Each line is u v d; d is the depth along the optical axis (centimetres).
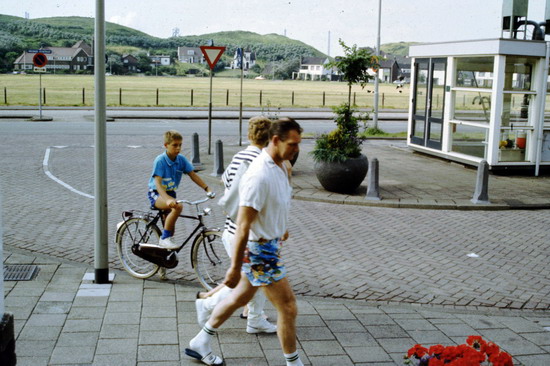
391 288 649
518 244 862
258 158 398
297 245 818
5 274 638
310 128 2658
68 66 15075
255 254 404
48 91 5344
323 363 448
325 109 3934
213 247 593
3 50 15512
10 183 1217
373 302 600
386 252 798
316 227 929
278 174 399
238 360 450
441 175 1441
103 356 447
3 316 283
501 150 1471
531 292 653
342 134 1192
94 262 652
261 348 473
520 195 1214
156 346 468
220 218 976
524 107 1466
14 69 14238
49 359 439
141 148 1797
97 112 599
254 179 386
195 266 602
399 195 1184
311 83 12056
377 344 486
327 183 1191
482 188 1122
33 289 594
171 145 610
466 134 1569
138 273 649
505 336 514
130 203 1065
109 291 596
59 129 2227
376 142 2219
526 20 1633
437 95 1684
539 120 1465
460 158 1582
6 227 865
